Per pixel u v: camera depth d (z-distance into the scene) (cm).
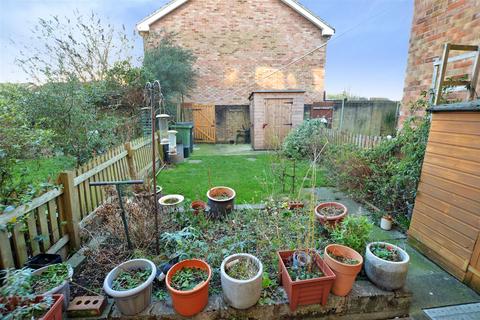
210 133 996
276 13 994
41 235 182
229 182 434
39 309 126
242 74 1017
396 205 298
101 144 432
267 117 827
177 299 143
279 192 376
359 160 365
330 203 272
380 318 169
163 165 566
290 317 161
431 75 342
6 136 224
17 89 404
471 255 182
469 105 176
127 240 205
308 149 586
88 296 159
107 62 677
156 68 843
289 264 175
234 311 154
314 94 1062
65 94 399
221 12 970
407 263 164
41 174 313
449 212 198
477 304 171
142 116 638
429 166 217
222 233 247
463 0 289
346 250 176
